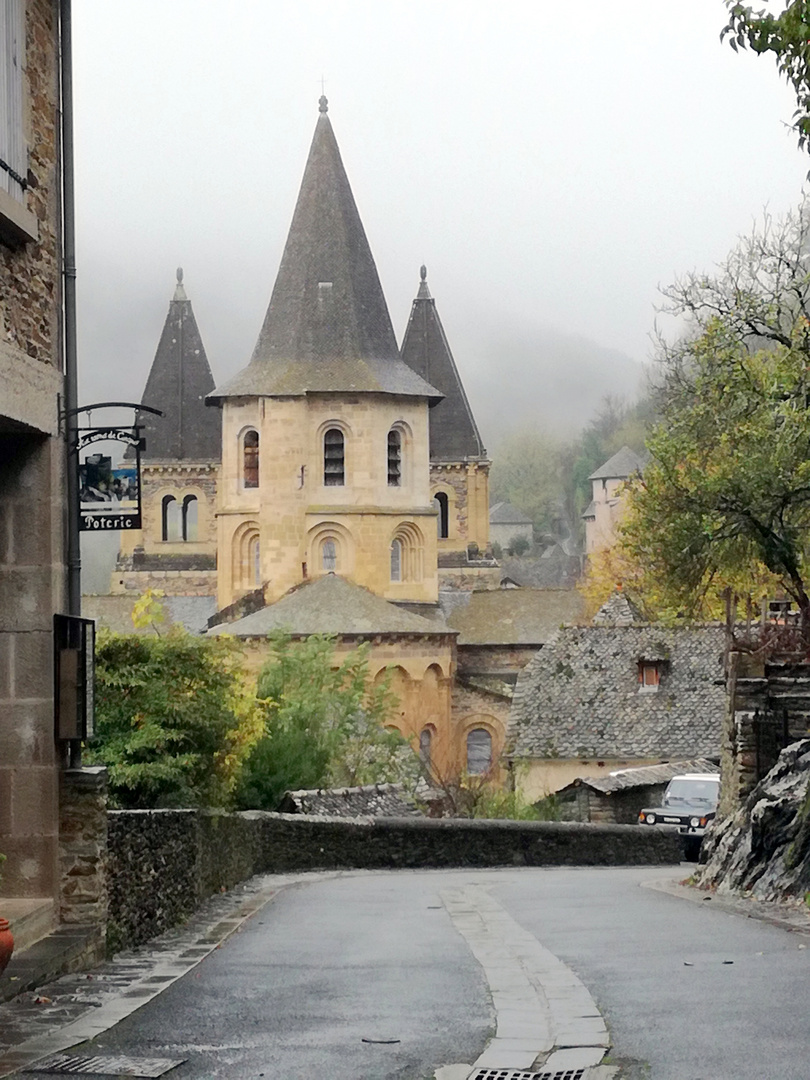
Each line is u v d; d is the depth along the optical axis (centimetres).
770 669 2545
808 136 1438
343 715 4481
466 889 2047
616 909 1590
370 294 8006
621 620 6078
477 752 7794
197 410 11281
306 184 8025
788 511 2678
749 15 1398
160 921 1388
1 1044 802
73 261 1216
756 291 2783
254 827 2380
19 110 1108
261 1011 892
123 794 2042
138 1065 738
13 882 1145
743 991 898
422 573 7944
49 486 1160
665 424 3019
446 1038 796
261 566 7788
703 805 3816
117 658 2105
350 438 7775
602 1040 764
